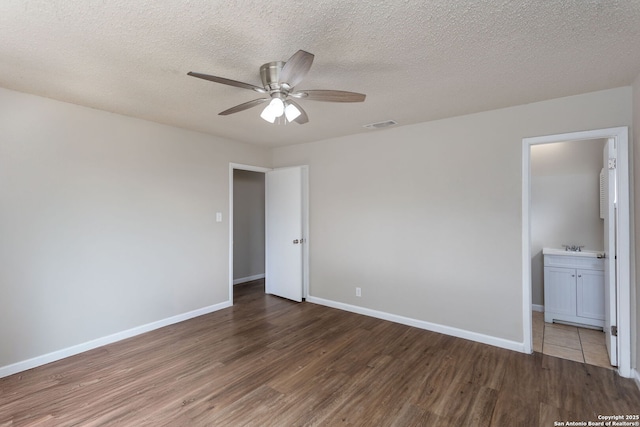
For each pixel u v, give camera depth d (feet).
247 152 14.89
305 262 14.94
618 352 8.19
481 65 6.86
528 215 9.35
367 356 9.24
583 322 11.45
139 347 9.88
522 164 9.39
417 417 6.55
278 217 15.62
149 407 6.88
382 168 12.30
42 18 5.17
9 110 8.27
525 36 5.72
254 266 19.47
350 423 6.38
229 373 8.30
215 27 5.46
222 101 9.17
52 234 9.02
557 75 7.36
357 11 5.00
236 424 6.34
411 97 8.76
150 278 11.27
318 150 14.35
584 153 11.96
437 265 11.01
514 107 9.52
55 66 6.94
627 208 7.95
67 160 9.30
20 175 8.45
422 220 11.32
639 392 7.32
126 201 10.62
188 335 10.82
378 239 12.46
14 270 8.37
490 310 9.98
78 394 7.36
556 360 8.93
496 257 9.87
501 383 7.77
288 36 5.74
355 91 8.32
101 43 5.99
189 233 12.49
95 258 9.88
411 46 6.08
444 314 10.88
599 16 5.10
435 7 4.90
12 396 7.27
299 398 7.21
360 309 13.03
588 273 11.35
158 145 11.46
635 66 6.89
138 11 4.99
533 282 13.44
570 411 6.69
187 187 12.40
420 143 11.34
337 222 13.73
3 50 6.23
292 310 13.52
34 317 8.69
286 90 6.64
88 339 9.72
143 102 9.27
